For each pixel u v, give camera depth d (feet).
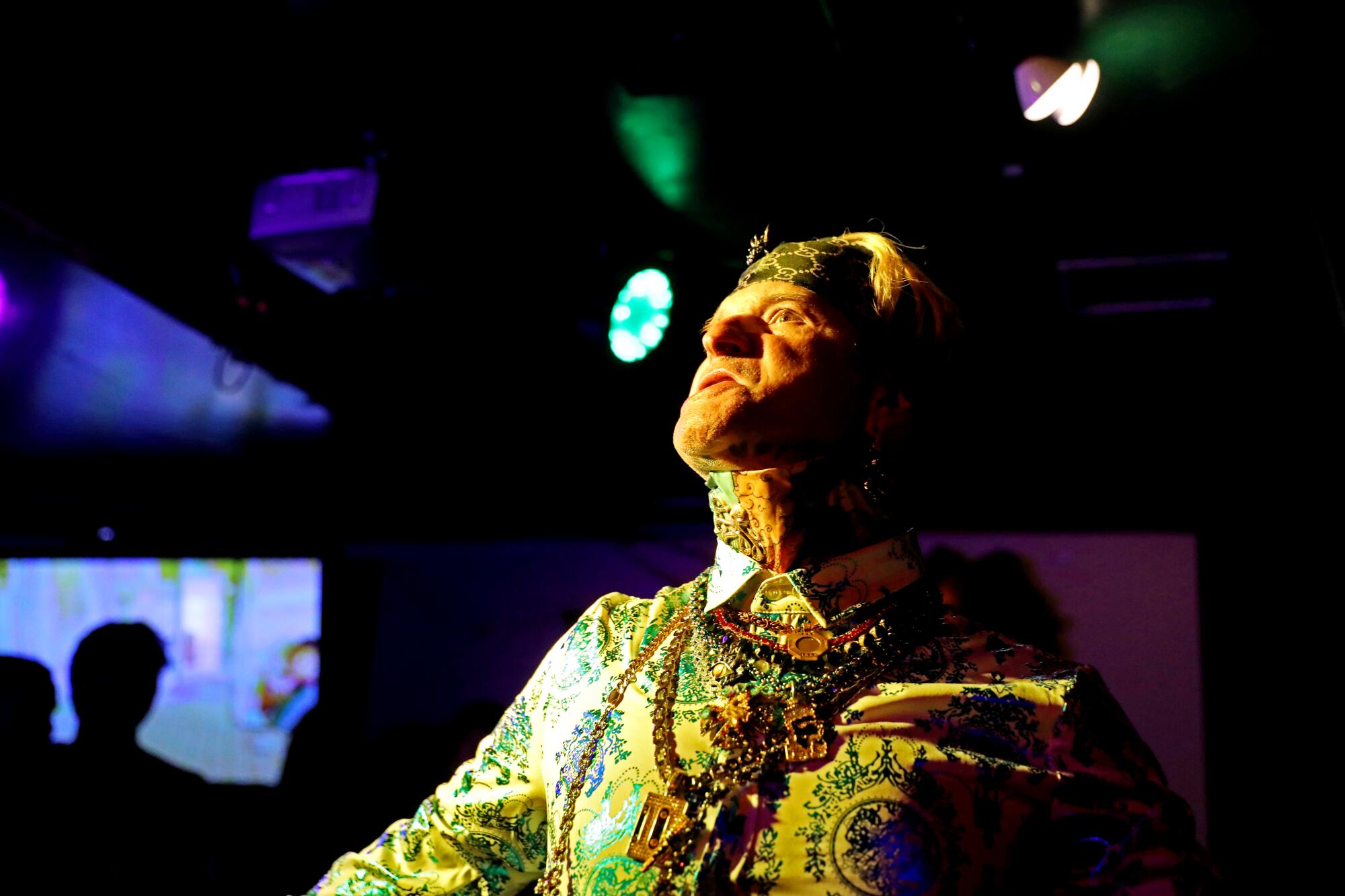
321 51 9.60
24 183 10.35
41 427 16.48
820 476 3.01
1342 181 8.27
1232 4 7.40
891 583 3.04
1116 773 2.69
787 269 3.24
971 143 9.35
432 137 10.69
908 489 3.24
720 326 3.07
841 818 2.58
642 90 9.24
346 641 14.57
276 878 11.16
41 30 9.07
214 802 10.42
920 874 2.52
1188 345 11.94
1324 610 10.84
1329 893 10.23
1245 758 10.72
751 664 2.89
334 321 13.41
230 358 13.83
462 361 13.93
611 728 2.89
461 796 3.28
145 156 10.68
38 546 16.42
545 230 11.80
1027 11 7.92
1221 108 8.43
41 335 14.16
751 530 3.04
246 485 16.14
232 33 9.33
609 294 12.30
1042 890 2.62
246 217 11.91
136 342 14.11
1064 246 10.57
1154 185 9.51
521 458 14.44
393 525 14.96
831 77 8.87
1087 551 11.60
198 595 15.58
